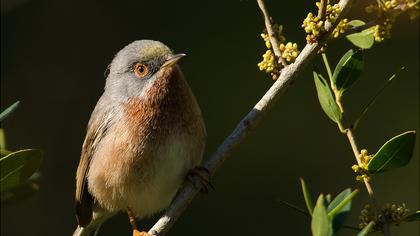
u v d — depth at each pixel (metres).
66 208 14.45
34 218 14.16
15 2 12.93
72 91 15.34
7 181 4.90
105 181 7.46
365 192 13.77
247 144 14.60
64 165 14.85
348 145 14.31
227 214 13.90
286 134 14.60
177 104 7.24
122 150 7.23
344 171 14.08
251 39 15.38
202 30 15.58
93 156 7.78
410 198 13.56
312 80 14.83
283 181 14.11
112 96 7.54
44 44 15.48
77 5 15.76
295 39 15.10
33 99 15.21
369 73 14.91
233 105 14.91
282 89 5.94
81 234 8.77
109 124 7.43
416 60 14.82
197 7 15.74
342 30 5.63
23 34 15.48
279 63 5.95
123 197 7.48
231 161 14.42
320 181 14.00
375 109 14.66
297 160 14.32
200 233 13.73
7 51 15.35
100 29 15.72
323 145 14.38
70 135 15.12
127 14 15.85
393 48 14.95
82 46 15.58
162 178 7.22
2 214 14.03
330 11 5.59
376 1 5.69
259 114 6.07
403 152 5.03
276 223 13.77
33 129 15.00
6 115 5.12
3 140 5.81
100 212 8.38
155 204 7.53
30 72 15.31
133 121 7.21
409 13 5.44
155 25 15.68
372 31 5.61
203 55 15.37
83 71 15.48
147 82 7.29
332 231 4.91
